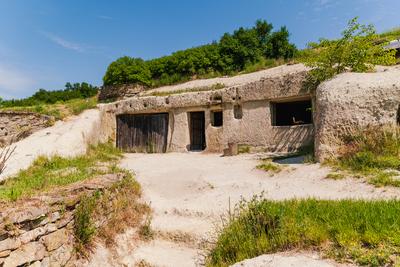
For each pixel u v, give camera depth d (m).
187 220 5.91
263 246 3.94
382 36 17.64
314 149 8.73
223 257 4.27
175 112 13.47
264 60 22.47
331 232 3.73
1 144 12.66
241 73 21.50
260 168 8.51
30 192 4.80
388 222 3.64
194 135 13.93
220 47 23.81
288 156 9.55
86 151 10.97
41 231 3.88
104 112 14.45
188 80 22.92
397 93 7.45
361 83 7.97
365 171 6.58
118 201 5.84
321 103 8.34
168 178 8.44
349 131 7.68
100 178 6.02
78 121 12.68
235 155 11.19
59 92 29.27
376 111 7.54
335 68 9.94
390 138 7.21
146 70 24.00
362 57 9.77
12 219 3.51
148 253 5.09
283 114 13.89
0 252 3.33
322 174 6.99
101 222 5.11
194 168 9.45
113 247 4.96
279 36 23.86
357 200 4.89
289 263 3.41
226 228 4.65
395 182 5.73
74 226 4.54
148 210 6.41
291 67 18.22
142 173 9.04
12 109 16.45
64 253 4.20
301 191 6.29
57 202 4.30
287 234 3.91
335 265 3.22
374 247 3.31
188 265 4.61
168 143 13.52
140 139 14.16
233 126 11.96
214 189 7.37
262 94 11.20
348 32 9.95
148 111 14.09
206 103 12.59
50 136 11.04
